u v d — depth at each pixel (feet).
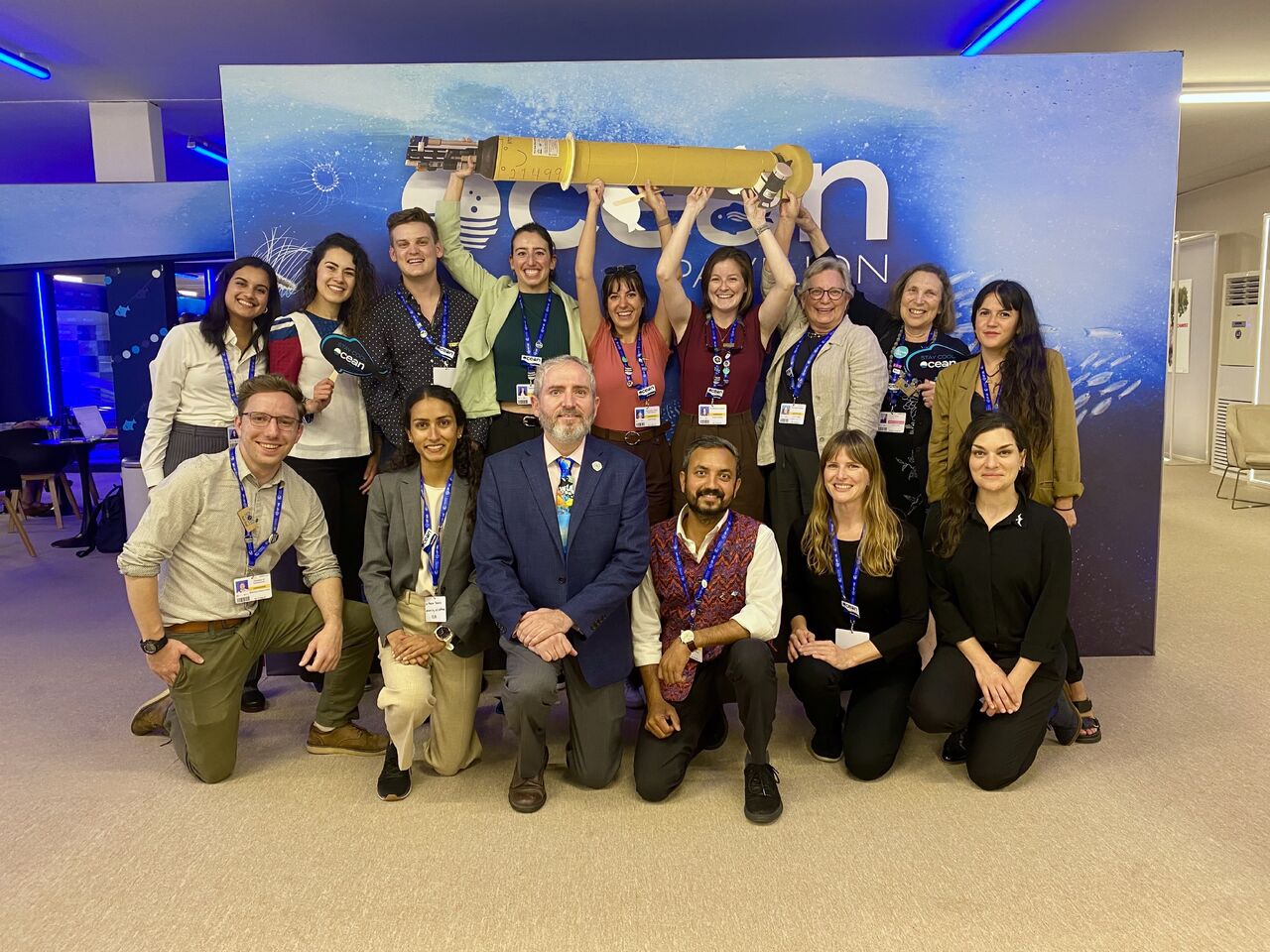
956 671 8.72
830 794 8.57
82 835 7.88
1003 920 6.54
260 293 10.54
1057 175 12.02
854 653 8.79
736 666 8.16
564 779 8.98
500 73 11.80
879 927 6.48
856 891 6.94
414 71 11.75
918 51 19.63
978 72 11.85
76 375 33.60
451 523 8.97
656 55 20.01
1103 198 12.05
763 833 7.83
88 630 14.48
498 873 7.23
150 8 16.79
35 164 28.84
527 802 8.23
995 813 8.16
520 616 8.20
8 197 21.31
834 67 11.85
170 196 21.29
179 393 10.52
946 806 8.30
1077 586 12.60
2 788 8.80
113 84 21.53
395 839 7.79
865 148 12.00
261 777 9.04
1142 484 12.45
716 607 8.65
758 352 11.03
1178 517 22.93
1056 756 9.38
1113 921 6.52
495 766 9.32
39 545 21.27
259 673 11.14
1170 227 12.05
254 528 8.82
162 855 7.54
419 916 6.65
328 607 9.20
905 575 8.89
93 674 12.27
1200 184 31.81
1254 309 28.45
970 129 11.96
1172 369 33.53
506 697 8.14
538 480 8.54
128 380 22.34
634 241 12.19
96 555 20.24
